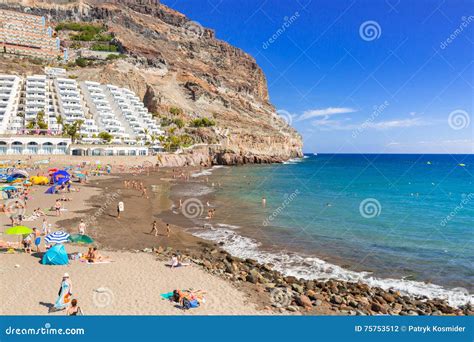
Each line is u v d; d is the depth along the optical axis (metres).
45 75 141.88
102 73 181.00
